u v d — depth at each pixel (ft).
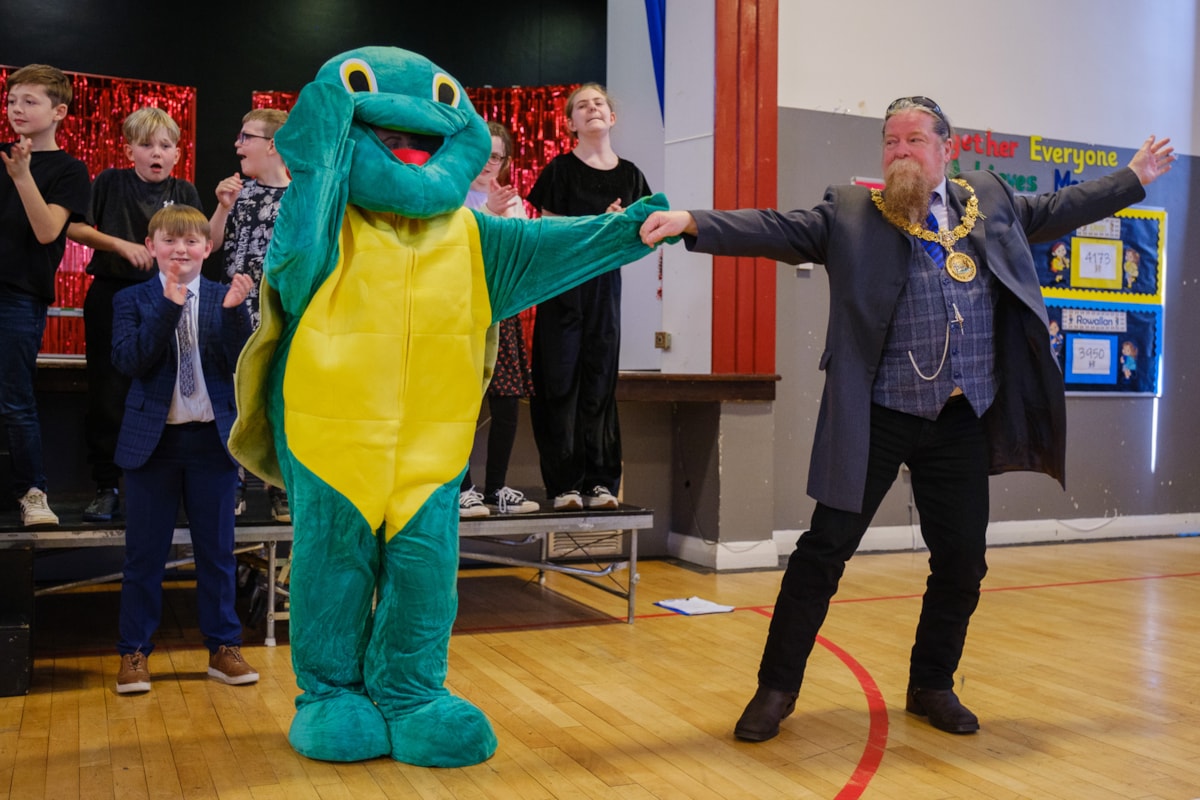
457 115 8.07
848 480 8.44
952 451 8.79
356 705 8.15
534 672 10.75
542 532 12.68
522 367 13.70
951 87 19.19
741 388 16.58
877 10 18.49
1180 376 21.40
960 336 8.52
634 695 9.96
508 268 8.28
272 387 8.06
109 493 11.24
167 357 9.68
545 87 22.94
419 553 7.85
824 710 9.56
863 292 8.51
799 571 8.74
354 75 7.86
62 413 14.32
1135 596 14.92
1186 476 21.48
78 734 8.60
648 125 20.49
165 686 10.04
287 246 7.46
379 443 7.67
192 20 21.47
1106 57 20.58
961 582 8.91
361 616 8.22
